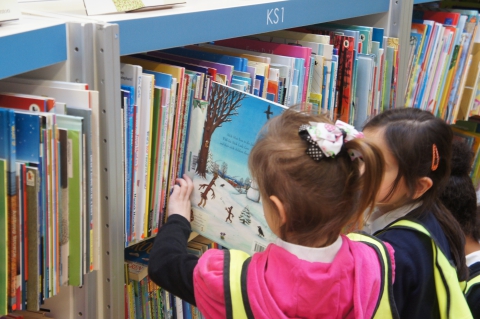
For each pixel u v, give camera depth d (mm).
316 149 904
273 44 1601
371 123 1356
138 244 1540
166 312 1538
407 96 2074
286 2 1474
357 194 947
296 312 936
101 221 1123
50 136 937
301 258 953
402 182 1287
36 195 921
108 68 1038
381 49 1814
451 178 1518
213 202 1261
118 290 1186
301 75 1536
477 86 2461
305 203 918
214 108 1242
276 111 1148
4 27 934
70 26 1014
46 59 966
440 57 2186
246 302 942
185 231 1214
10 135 892
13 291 940
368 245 1062
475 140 2746
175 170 1289
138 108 1146
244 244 1223
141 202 1216
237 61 1418
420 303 1231
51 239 981
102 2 1141
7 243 917
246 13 1361
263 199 994
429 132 1281
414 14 2338
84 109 992
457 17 2223
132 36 1098
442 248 1245
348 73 1707
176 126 1248
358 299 947
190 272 1069
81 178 999
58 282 1019
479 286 1412
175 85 1214
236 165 1212
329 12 1639
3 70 868
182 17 1193
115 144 1085
